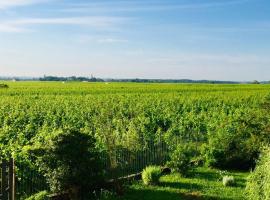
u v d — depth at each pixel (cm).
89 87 11344
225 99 6394
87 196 1825
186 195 1919
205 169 2406
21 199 1747
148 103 5447
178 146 2462
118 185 1925
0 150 2286
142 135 2842
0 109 4484
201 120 3744
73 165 1694
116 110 4712
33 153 1794
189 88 11169
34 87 11200
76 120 3662
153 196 1905
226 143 2402
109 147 1970
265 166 1445
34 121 3700
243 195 1880
